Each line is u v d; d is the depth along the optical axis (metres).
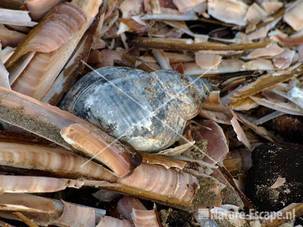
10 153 0.24
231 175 0.29
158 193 0.26
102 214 0.26
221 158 0.28
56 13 0.26
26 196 0.24
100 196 0.27
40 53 0.25
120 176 0.25
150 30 0.31
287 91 0.31
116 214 0.26
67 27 0.26
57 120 0.24
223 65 0.31
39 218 0.25
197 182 0.27
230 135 0.31
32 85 0.26
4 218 0.25
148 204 0.27
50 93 0.26
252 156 0.30
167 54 0.31
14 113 0.24
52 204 0.24
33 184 0.24
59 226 0.25
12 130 0.25
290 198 0.28
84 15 0.26
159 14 0.31
